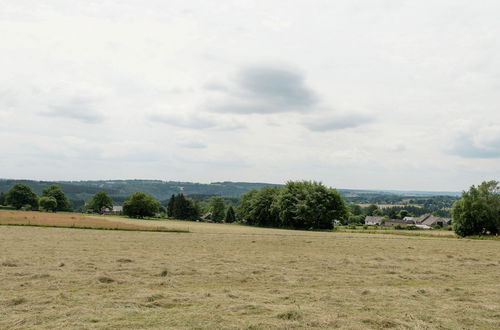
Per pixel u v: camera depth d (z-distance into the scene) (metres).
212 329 7.87
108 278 13.22
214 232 53.00
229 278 14.46
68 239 33.31
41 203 122.81
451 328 8.50
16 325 7.91
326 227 80.62
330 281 14.38
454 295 12.28
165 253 23.17
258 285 13.34
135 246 28.06
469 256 25.72
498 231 62.78
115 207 195.12
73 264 16.97
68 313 8.80
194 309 9.45
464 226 62.66
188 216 135.12
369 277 15.56
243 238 40.59
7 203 121.31
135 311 9.07
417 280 15.32
